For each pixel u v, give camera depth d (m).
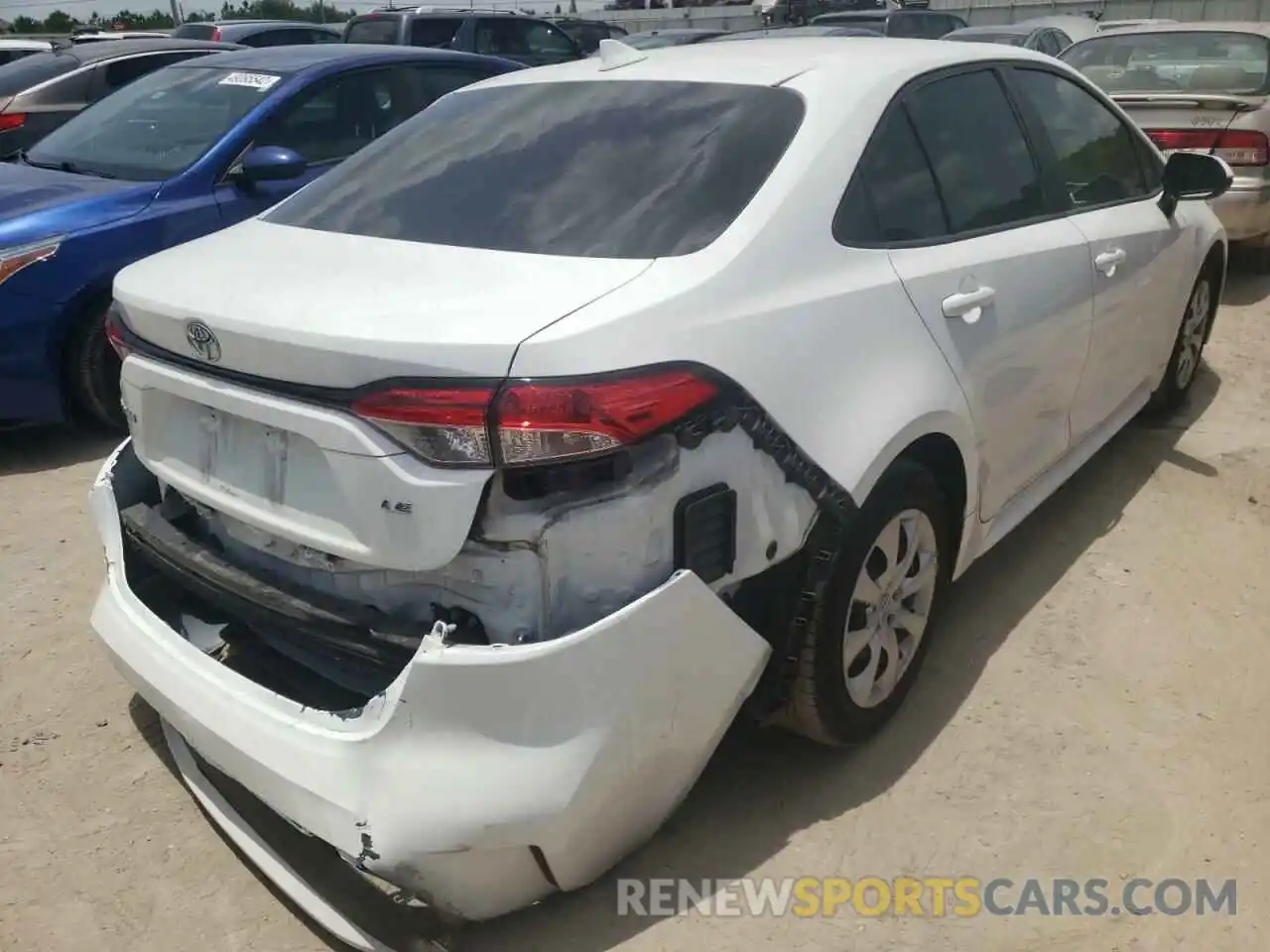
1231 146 6.64
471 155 2.78
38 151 5.69
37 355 4.64
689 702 2.15
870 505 2.51
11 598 3.69
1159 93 6.98
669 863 2.49
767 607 2.40
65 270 4.62
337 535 2.08
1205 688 3.06
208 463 2.34
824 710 2.56
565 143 2.70
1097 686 3.08
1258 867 2.46
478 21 12.88
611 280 2.15
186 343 2.26
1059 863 2.48
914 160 2.82
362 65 5.86
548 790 1.96
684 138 2.58
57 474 4.75
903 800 2.67
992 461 3.06
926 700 3.03
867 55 2.94
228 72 5.73
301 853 2.45
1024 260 3.09
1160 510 4.07
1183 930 2.31
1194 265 4.43
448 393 1.91
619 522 1.98
